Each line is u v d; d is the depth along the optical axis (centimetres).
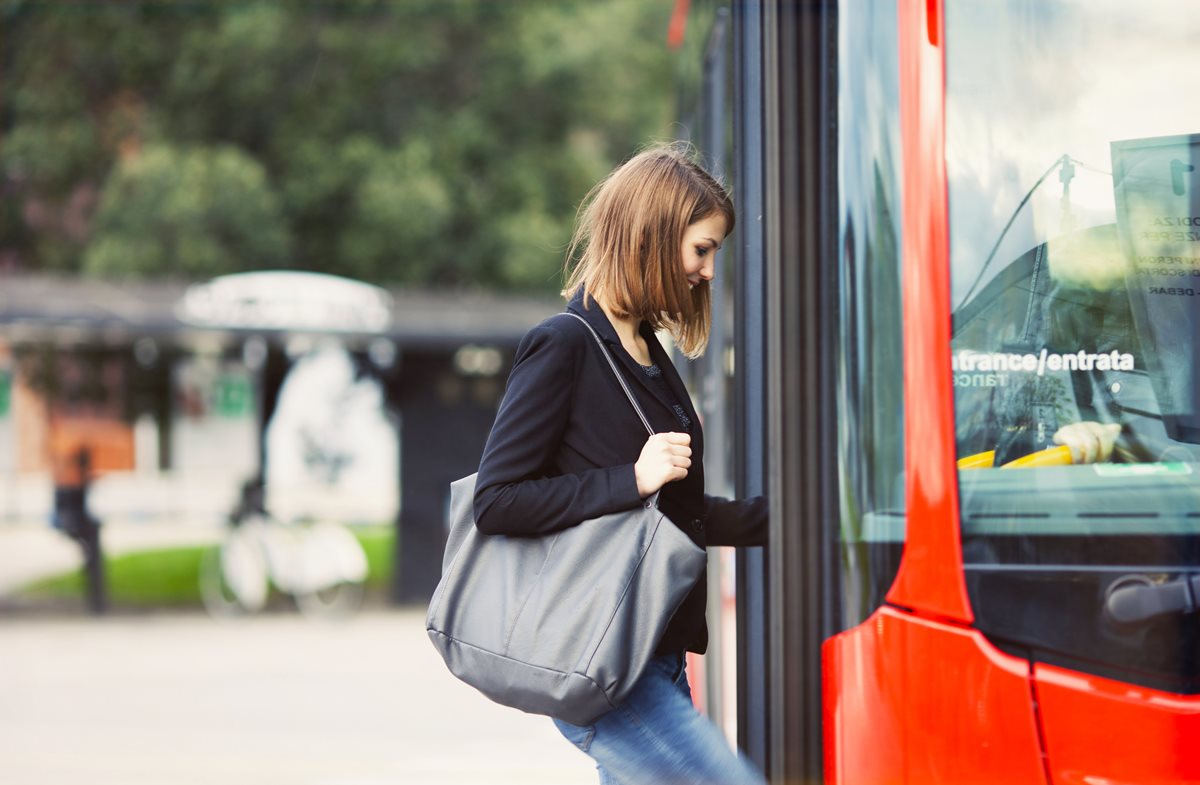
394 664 1061
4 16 1548
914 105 271
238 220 1491
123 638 1232
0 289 1341
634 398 256
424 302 1474
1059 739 254
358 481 1543
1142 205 267
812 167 285
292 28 1552
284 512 1477
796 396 283
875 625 264
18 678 987
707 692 416
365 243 1548
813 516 281
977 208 268
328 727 793
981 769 256
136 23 1545
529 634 245
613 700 244
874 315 272
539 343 254
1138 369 264
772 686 281
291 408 1530
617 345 258
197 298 1315
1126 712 253
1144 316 265
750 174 304
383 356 1459
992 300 266
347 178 1548
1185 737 252
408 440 1463
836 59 282
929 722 258
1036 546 261
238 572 1384
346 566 1383
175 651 1141
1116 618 257
